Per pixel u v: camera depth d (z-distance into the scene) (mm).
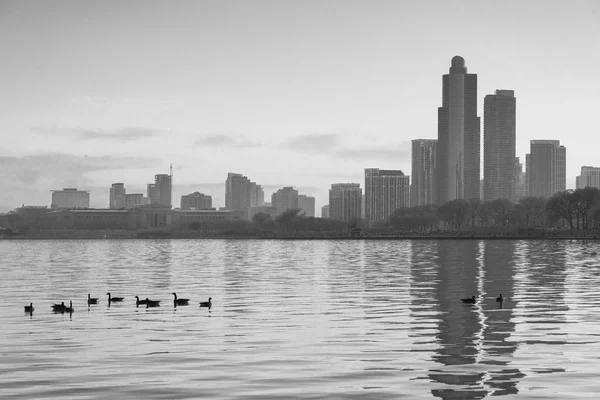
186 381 49594
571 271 147750
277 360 55906
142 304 91062
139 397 45781
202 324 73875
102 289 115438
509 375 50750
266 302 93438
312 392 46844
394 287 113812
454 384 48500
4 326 73438
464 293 103375
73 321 76750
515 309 84688
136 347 61344
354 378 50219
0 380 50000
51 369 53219
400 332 68188
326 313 81938
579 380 49250
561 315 79375
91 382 49406
